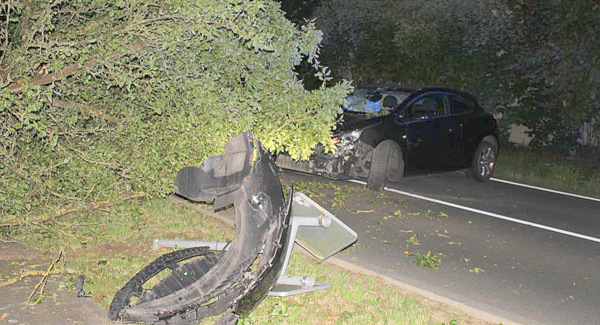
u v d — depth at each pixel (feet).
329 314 19.26
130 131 22.54
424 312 20.01
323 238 21.67
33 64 19.79
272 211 17.03
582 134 57.57
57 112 21.40
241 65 23.89
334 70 67.97
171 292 18.29
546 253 28.68
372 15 64.03
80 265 21.99
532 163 52.16
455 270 25.36
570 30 51.90
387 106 39.47
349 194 37.37
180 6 19.65
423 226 31.76
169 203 30.22
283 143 25.02
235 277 16.37
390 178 39.50
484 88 56.65
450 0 58.65
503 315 20.89
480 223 33.24
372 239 28.78
